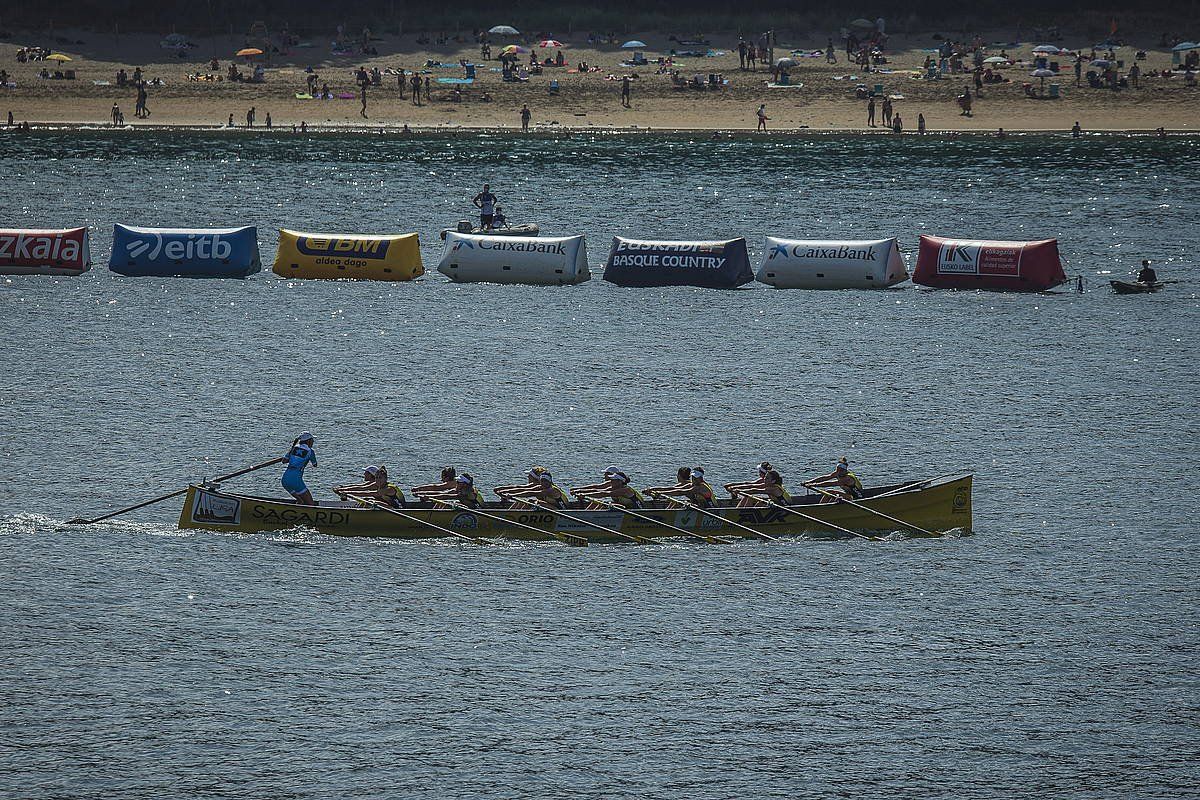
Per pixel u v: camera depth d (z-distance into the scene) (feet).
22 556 442.09
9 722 353.31
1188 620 407.03
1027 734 353.51
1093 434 572.92
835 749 348.18
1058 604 417.69
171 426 574.15
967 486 470.39
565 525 461.78
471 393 629.92
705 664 385.50
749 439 566.36
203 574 434.30
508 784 333.83
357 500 463.83
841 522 468.75
